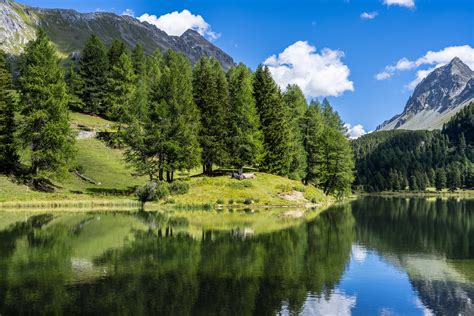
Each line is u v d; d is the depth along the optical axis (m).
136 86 92.25
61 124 57.84
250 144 71.19
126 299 19.12
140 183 70.44
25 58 60.84
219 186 65.62
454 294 21.42
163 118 63.69
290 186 73.81
